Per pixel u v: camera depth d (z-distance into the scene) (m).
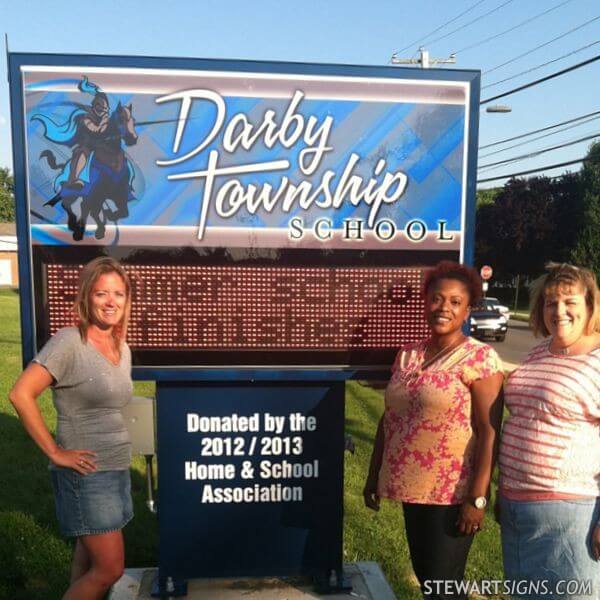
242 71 2.84
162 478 2.95
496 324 16.33
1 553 3.19
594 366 2.02
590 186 31.80
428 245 3.01
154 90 2.81
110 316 2.31
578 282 2.06
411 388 2.30
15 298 24.91
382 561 3.32
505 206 36.22
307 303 2.96
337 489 3.02
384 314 3.01
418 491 2.28
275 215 2.91
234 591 2.99
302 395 2.99
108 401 2.30
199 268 2.89
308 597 2.95
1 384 7.77
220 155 2.86
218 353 2.94
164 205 2.85
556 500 2.04
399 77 2.91
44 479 4.32
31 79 2.75
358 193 2.95
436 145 2.96
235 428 2.96
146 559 3.31
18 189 2.79
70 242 2.83
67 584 2.94
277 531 3.01
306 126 2.89
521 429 2.13
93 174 2.81
